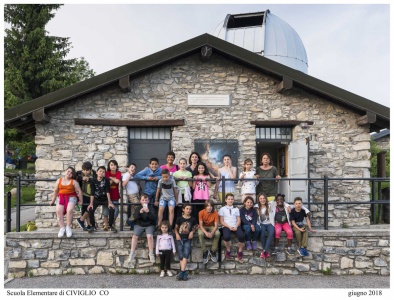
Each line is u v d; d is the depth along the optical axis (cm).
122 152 853
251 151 873
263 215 670
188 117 870
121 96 863
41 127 846
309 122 885
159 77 873
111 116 859
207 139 866
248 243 663
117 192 712
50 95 790
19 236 667
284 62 1296
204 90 877
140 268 670
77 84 795
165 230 632
